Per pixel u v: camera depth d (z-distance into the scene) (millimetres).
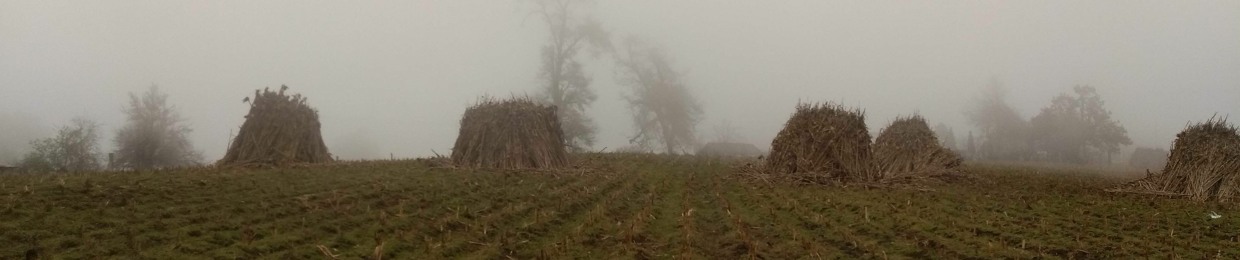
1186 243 8719
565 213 11281
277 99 16266
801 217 11125
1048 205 12312
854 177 16406
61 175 11539
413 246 8438
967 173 18312
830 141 16891
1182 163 14828
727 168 22312
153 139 37219
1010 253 8227
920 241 9000
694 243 9164
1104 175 24750
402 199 11297
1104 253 8219
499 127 17312
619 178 16969
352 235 8742
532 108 18172
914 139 18422
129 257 6926
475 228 9578
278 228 8602
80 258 6789
